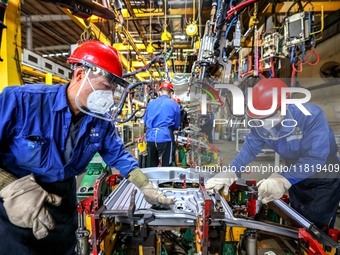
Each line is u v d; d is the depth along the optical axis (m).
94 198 1.05
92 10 1.16
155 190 1.24
